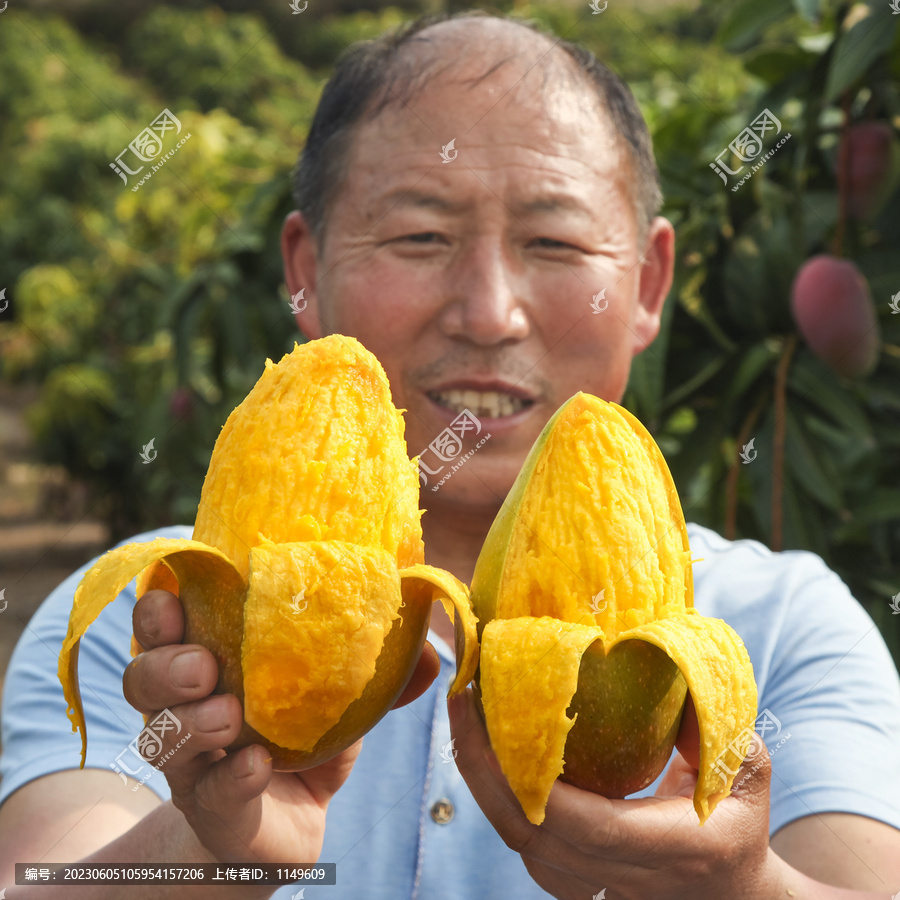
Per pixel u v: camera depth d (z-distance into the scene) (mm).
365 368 1000
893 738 1477
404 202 1467
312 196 1645
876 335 2232
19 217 8344
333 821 1392
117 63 8945
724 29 2529
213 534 942
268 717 888
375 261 1492
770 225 2369
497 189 1459
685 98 2820
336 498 942
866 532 2543
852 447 2516
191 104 6430
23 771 1404
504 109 1474
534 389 1509
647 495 1016
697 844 961
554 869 1038
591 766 949
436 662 1041
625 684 936
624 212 1600
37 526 6980
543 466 1005
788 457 2375
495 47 1494
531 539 981
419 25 1578
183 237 3975
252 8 8102
